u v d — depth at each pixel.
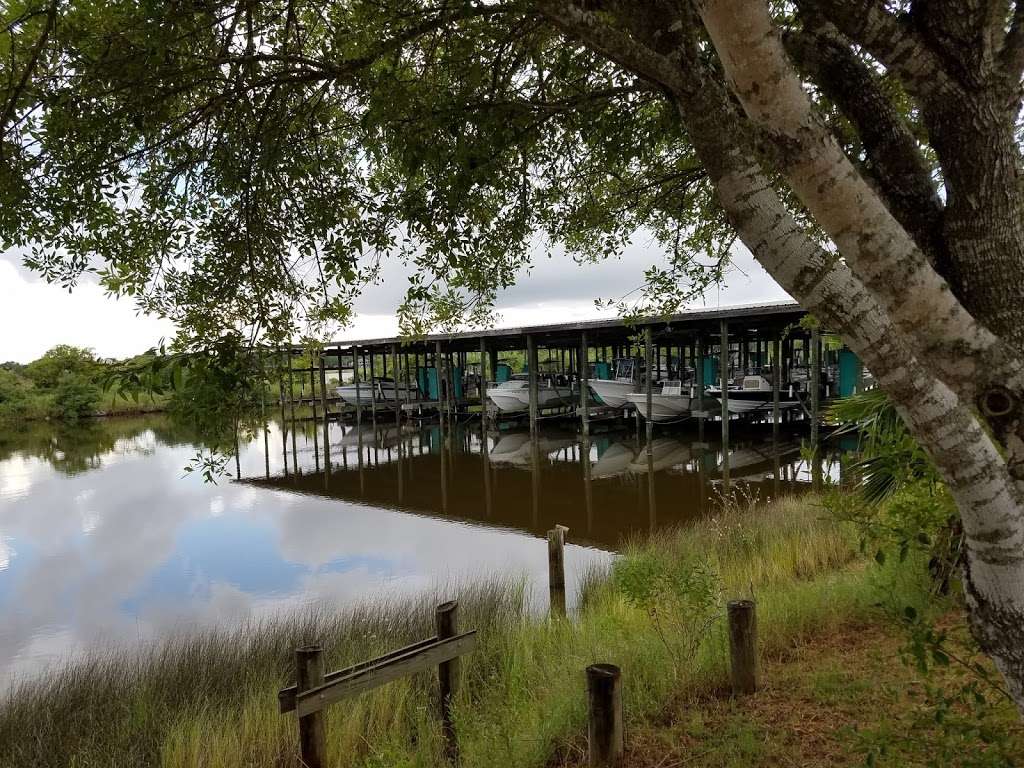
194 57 2.81
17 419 39.03
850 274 1.55
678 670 4.17
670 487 15.76
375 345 33.81
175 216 3.19
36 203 2.77
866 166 2.39
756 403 22.17
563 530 7.07
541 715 3.99
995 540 1.62
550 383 30.62
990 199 2.00
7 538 12.34
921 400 1.54
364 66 3.03
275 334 2.94
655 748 3.47
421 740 4.15
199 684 5.61
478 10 2.75
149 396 2.46
